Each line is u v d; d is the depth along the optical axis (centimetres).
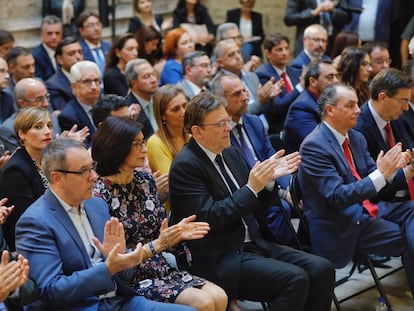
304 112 486
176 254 340
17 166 355
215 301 308
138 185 325
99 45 703
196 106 342
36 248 277
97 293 273
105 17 790
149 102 526
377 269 457
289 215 417
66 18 743
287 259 352
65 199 288
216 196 342
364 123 434
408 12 778
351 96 383
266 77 623
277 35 624
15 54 575
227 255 339
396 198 421
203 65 570
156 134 414
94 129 494
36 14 745
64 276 275
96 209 304
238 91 432
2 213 319
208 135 340
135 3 788
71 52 586
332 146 383
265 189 360
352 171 395
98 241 279
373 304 409
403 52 733
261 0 906
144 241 324
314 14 739
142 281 316
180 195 338
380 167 369
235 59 595
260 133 450
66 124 493
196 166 339
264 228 366
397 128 446
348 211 379
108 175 318
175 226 295
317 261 347
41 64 664
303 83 512
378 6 739
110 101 416
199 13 805
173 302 306
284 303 330
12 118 460
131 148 315
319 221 380
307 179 381
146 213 325
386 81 421
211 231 336
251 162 437
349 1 750
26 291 267
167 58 669
